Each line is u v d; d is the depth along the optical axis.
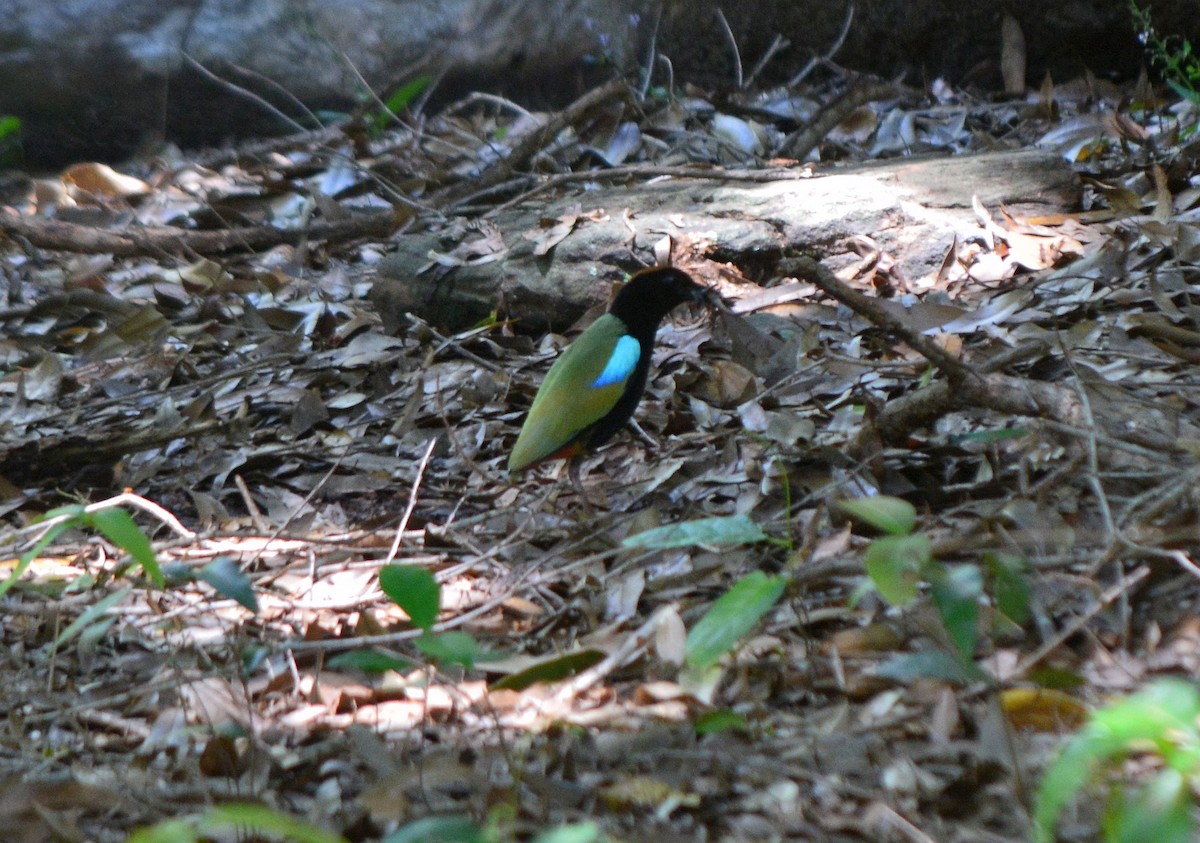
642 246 12.88
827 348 11.51
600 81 21.98
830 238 12.80
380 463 10.96
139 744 7.11
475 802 6.07
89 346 14.48
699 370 11.34
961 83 19.31
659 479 9.69
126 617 8.52
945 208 13.16
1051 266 12.27
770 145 17.91
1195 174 13.94
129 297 15.86
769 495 9.03
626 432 10.84
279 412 12.26
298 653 7.82
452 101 22.14
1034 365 10.23
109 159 22.31
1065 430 7.78
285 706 7.36
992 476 8.62
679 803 5.93
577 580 8.53
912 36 19.30
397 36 22.38
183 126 22.31
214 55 22.19
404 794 6.15
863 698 6.69
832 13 19.66
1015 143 16.59
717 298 11.45
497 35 22.06
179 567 7.11
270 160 19.77
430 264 13.44
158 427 11.75
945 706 6.27
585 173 15.52
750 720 6.58
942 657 5.80
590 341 9.66
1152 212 13.19
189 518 10.62
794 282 12.73
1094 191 13.80
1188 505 7.09
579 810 6.00
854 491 8.78
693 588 8.13
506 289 13.12
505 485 10.26
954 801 5.75
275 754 6.72
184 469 11.30
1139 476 7.56
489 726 6.86
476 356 12.64
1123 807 4.61
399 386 12.33
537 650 7.80
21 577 9.23
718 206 13.26
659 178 15.93
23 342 14.91
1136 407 8.48
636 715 6.76
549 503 9.89
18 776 6.55
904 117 17.59
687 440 10.28
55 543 9.97
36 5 22.05
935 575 5.66
